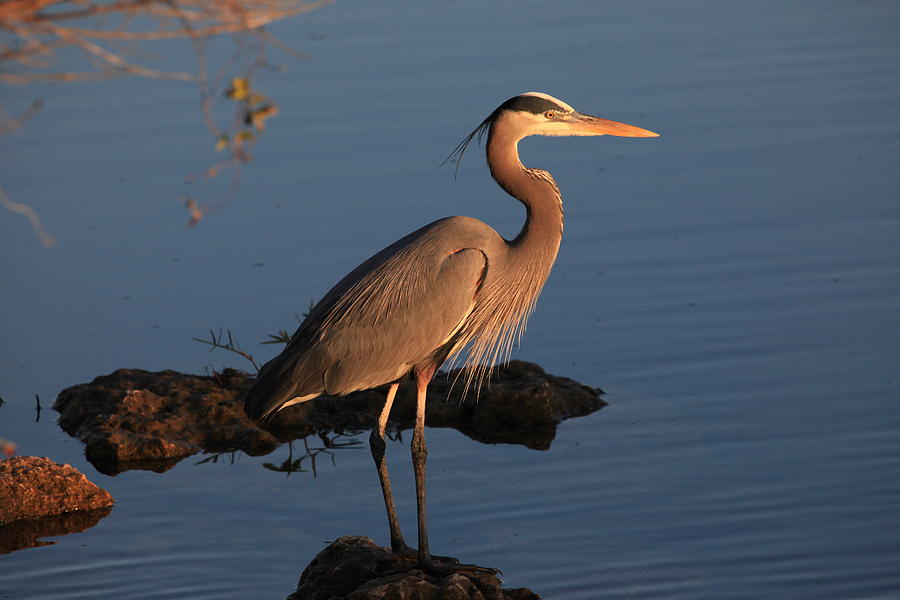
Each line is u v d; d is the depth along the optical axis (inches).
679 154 765.9
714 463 494.3
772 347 581.6
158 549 441.7
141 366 593.0
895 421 516.7
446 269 413.7
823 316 603.2
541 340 602.5
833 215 692.1
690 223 693.9
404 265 418.3
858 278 633.0
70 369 590.9
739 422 525.3
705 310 616.7
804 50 895.7
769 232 680.4
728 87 837.8
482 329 437.7
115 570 426.6
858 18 953.5
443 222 426.3
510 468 501.0
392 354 418.3
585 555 429.7
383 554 392.8
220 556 435.5
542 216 431.2
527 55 880.9
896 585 409.1
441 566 394.6
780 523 448.5
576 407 549.3
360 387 426.0
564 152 788.0
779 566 421.4
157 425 534.0
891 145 761.0
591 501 469.4
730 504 462.9
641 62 872.9
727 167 748.6
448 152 768.3
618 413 542.0
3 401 563.8
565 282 648.4
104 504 476.7
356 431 549.3
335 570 385.7
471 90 829.2
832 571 417.7
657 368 574.9
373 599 360.8
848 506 457.7
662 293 634.2
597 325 611.8
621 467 496.1
